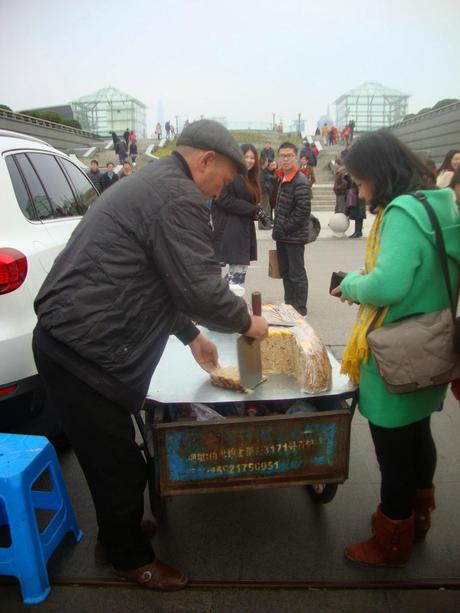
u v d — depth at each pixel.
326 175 24.61
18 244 2.57
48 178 3.41
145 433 2.12
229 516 2.38
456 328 1.70
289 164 4.86
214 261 1.65
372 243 1.83
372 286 1.65
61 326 1.64
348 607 1.88
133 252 1.61
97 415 1.74
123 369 1.68
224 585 1.98
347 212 11.38
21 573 1.90
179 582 1.96
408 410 1.81
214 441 1.89
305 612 1.87
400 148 1.70
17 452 2.00
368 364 1.85
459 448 2.88
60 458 2.87
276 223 5.03
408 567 2.06
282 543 2.21
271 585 1.97
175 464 1.91
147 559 1.98
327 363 2.01
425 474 2.11
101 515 1.88
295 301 5.16
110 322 1.64
